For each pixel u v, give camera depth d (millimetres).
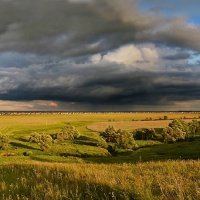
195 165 19141
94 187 12305
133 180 14539
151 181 13641
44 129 178750
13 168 21938
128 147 105188
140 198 10281
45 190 12586
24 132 160750
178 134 117875
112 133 125562
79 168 20734
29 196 12477
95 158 81438
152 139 127438
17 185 14508
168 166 19359
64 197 11539
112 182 13016
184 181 13227
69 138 127438
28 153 92500
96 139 127562
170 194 10711
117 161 72875
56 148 101625
